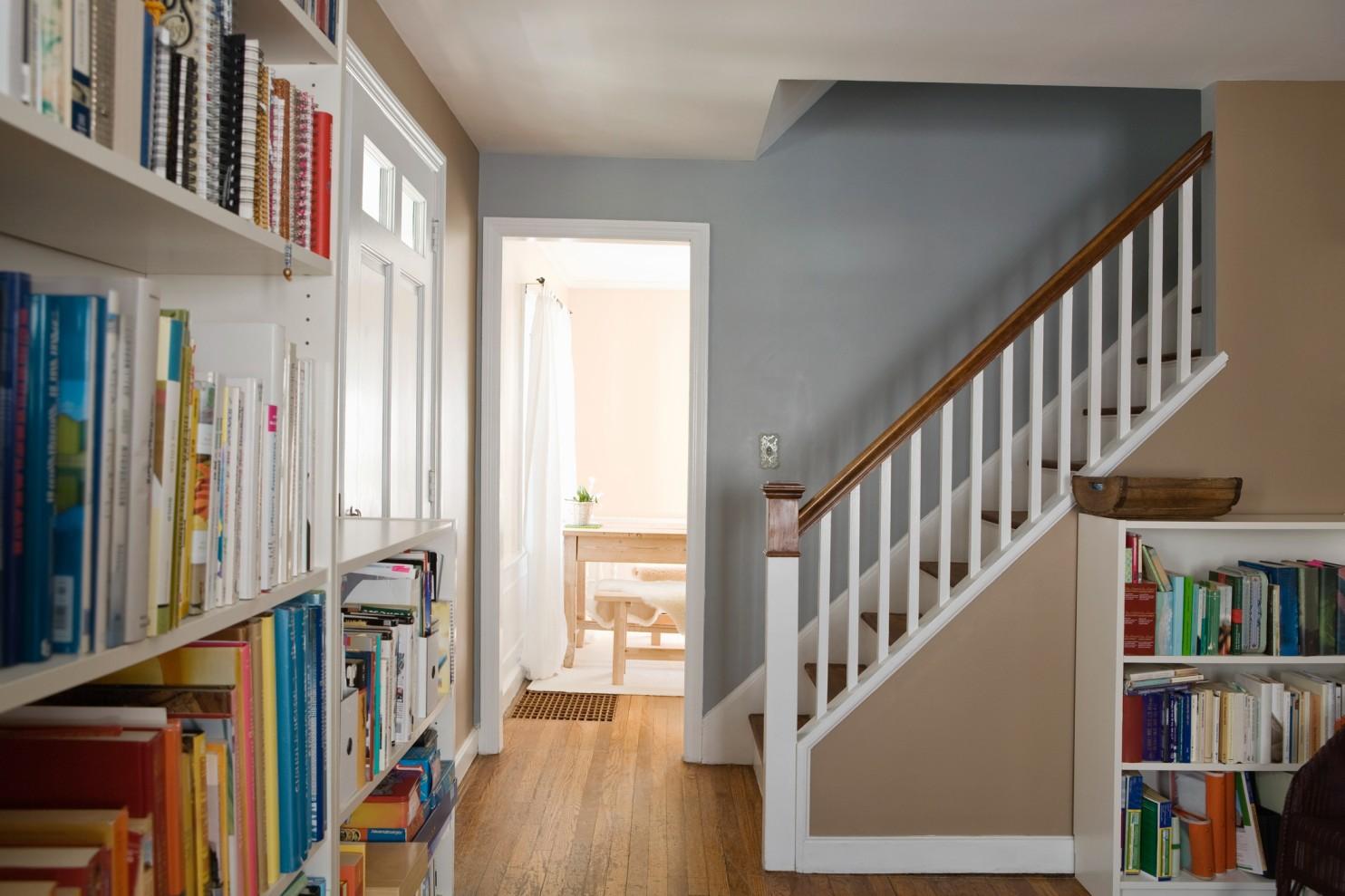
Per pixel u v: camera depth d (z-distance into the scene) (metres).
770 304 3.89
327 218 1.30
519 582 5.24
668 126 3.45
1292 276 3.01
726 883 2.80
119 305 0.79
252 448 1.05
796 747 2.91
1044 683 2.94
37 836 0.78
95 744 0.85
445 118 3.21
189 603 0.93
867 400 3.89
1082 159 3.88
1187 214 3.03
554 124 3.44
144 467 0.81
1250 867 2.72
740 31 2.59
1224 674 2.92
